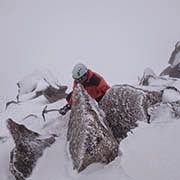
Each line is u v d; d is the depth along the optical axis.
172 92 6.04
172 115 5.37
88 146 4.46
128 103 5.45
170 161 4.16
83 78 6.31
